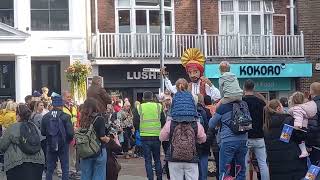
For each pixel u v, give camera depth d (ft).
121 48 85.10
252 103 38.11
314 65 93.91
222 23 92.48
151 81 87.76
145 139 43.93
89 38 84.23
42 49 82.33
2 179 49.65
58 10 83.76
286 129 34.94
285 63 91.97
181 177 33.94
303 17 94.94
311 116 35.91
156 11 88.69
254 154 40.34
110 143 37.35
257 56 91.45
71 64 77.97
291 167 35.63
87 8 84.17
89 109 35.45
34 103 49.34
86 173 35.73
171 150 33.73
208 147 38.83
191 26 90.63
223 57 89.61
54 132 43.68
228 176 36.27
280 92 93.61
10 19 82.84
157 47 86.43
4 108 55.36
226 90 36.22
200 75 43.83
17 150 34.99
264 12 93.97
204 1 91.15
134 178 50.49
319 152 36.32
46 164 46.21
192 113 33.73
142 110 44.14
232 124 35.83
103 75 86.07
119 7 87.20
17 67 79.82
